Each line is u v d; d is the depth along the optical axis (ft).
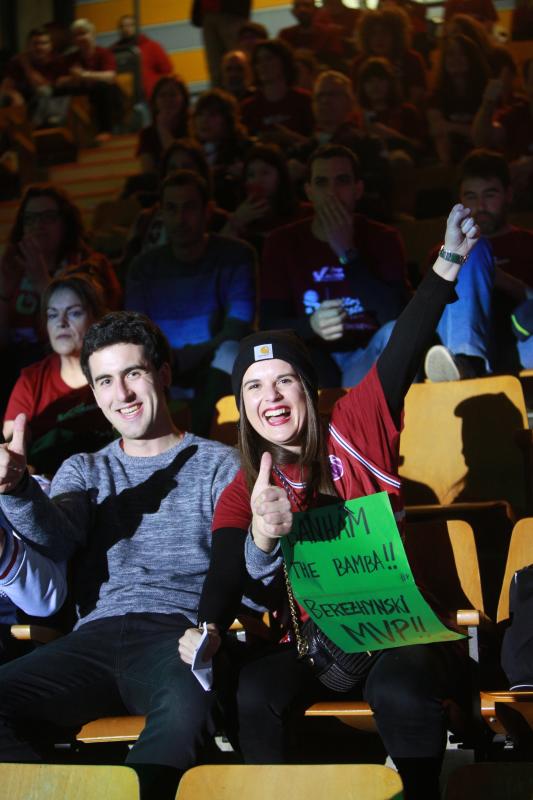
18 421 6.82
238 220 15.08
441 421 9.56
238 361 6.84
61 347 10.38
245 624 6.70
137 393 7.53
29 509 6.91
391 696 5.97
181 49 28.12
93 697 6.70
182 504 7.34
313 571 6.10
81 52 25.03
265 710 6.19
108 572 7.23
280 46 19.02
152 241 15.11
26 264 12.87
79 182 23.43
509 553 7.09
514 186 16.38
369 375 6.87
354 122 17.93
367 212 15.37
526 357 10.71
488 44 18.93
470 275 10.55
